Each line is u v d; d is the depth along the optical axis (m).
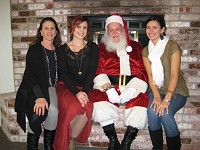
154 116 1.58
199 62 2.39
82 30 1.73
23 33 2.51
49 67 1.74
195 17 2.33
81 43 1.79
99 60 1.83
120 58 1.80
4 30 2.49
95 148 2.02
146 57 1.73
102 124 1.66
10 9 2.47
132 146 2.03
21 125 1.70
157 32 1.63
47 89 1.67
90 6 2.43
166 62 1.66
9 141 2.18
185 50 2.39
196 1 2.30
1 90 2.58
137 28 2.47
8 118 2.17
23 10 2.47
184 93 1.69
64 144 1.60
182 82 1.73
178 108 1.65
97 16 2.48
